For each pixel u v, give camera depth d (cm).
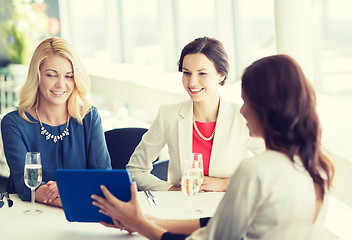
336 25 409
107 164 343
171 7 642
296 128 180
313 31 429
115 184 226
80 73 321
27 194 294
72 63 317
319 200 188
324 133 372
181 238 211
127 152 406
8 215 271
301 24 379
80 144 332
